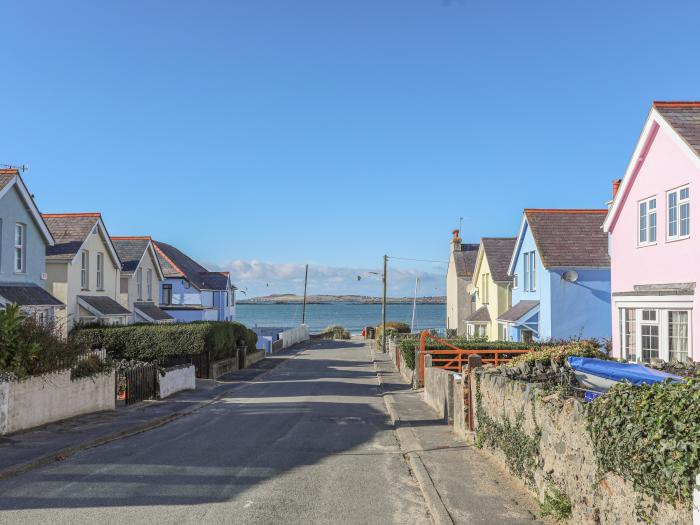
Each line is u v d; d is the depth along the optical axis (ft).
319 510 26.04
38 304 76.54
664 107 55.57
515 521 24.13
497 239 127.03
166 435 44.91
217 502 26.76
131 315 114.11
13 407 42.27
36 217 83.10
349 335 263.49
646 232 58.95
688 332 51.34
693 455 15.39
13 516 24.44
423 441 41.83
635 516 18.39
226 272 195.21
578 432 22.50
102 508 25.59
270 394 75.46
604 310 85.97
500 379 33.60
